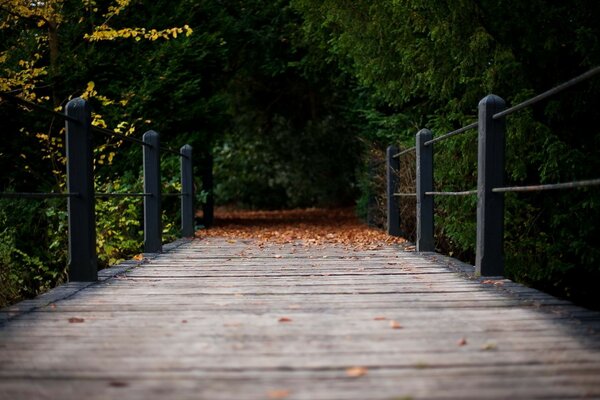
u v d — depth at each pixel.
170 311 2.84
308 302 3.05
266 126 16.39
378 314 2.73
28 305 2.98
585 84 5.86
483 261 3.85
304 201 17.11
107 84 7.85
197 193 9.58
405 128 8.45
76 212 3.79
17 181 7.44
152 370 1.90
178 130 8.66
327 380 1.79
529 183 6.53
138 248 6.71
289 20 11.09
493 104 3.79
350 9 7.71
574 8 6.00
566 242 6.09
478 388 1.71
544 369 1.89
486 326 2.48
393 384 1.75
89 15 7.92
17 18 7.11
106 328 2.48
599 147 5.81
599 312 2.77
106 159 7.54
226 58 9.98
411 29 7.00
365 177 10.09
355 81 9.92
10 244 5.64
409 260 4.92
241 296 3.25
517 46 6.32
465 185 6.55
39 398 1.65
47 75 7.35
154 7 8.38
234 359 2.00
